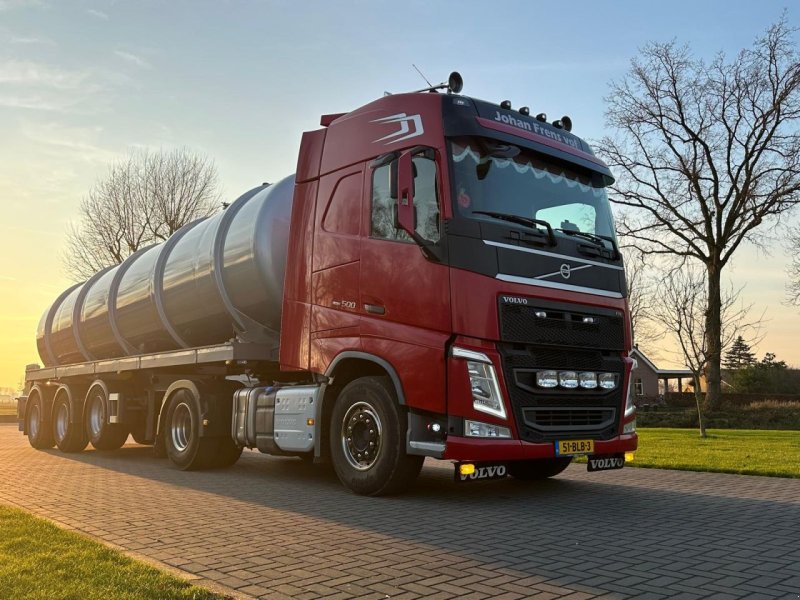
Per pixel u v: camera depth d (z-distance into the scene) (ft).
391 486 23.53
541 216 23.84
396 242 23.32
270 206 30.19
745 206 112.16
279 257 29.40
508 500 23.71
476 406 21.02
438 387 21.53
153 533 18.65
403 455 23.17
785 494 25.07
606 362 24.14
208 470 34.47
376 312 23.61
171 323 37.01
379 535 18.08
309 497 24.80
